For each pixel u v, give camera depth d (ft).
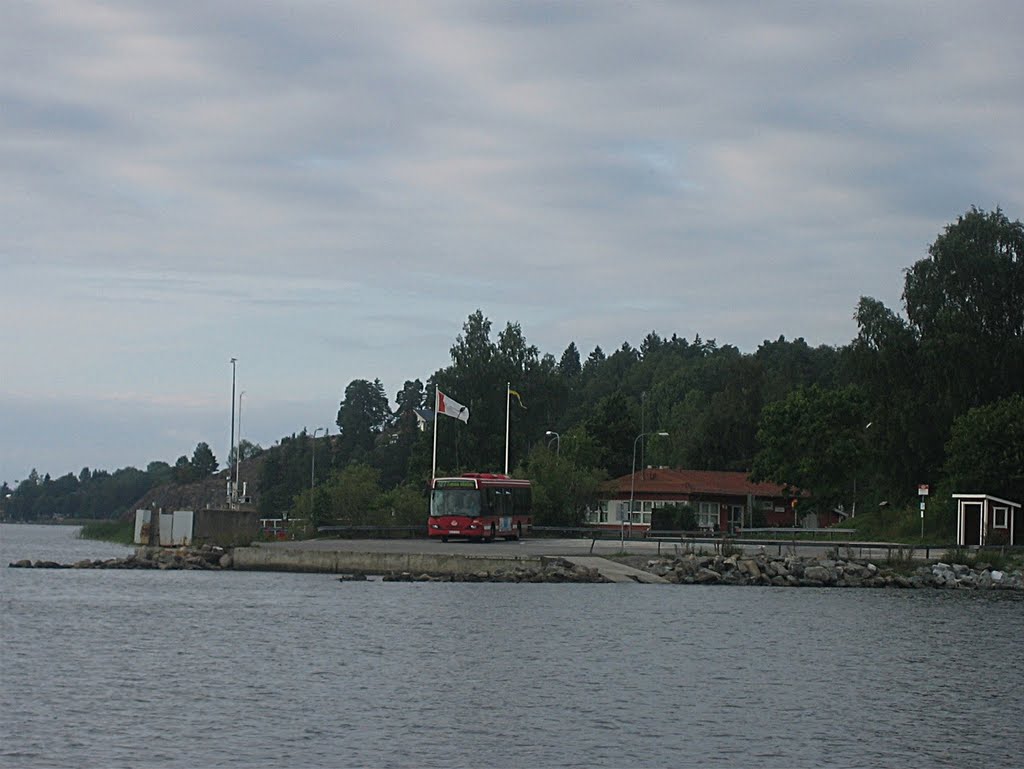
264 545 259.39
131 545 474.08
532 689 102.83
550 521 337.72
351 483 340.39
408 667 113.80
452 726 88.02
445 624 146.51
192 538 317.01
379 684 104.53
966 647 133.18
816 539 320.70
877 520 334.65
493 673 110.63
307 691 101.09
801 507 386.32
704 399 627.05
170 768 75.61
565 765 77.61
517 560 218.59
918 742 85.40
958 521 276.00
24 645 128.57
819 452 373.40
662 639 135.13
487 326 460.14
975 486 295.89
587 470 383.65
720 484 417.28
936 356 328.70
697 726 89.20
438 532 269.23
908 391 331.98
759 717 92.79
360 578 219.00
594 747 82.23
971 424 298.76
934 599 192.24
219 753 79.51
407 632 139.13
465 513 268.21
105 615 158.10
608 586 205.46
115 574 241.96
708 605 174.29
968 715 94.94
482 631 140.15
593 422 494.59
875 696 102.32
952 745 84.64
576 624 147.54
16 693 99.76
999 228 346.95
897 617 162.61
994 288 341.62
